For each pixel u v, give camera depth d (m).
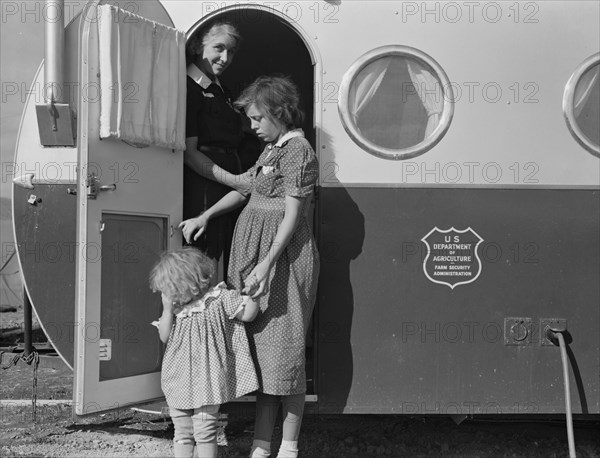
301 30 3.94
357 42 3.94
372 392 3.91
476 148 3.94
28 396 5.51
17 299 9.03
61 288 4.08
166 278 3.45
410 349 3.91
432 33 3.95
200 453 3.46
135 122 3.55
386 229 3.91
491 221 3.93
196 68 4.05
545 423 4.79
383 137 3.94
